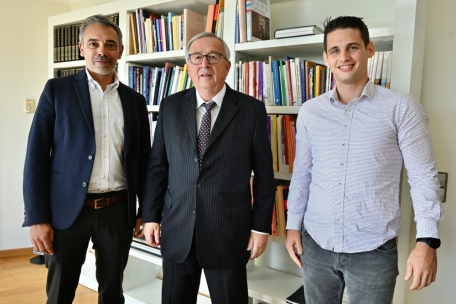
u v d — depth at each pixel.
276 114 1.94
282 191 1.84
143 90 2.37
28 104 3.18
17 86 3.13
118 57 1.66
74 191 1.53
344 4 1.91
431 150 1.16
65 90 1.55
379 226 1.19
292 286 1.96
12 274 2.82
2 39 3.03
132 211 1.69
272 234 1.88
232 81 1.95
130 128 1.67
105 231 1.63
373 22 1.82
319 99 1.35
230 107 1.41
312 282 1.34
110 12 2.45
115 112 1.64
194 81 1.41
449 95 1.62
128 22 2.39
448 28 1.60
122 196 1.68
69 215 1.53
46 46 3.23
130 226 1.69
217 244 1.37
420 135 1.16
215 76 1.38
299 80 1.77
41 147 1.51
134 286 2.52
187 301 1.51
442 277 1.67
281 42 1.75
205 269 1.42
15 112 3.14
